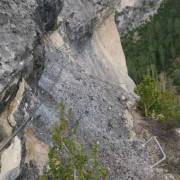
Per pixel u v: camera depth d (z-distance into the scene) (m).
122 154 17.75
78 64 22.72
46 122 15.91
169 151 19.36
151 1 91.31
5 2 13.53
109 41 29.42
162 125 21.48
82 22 24.47
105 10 28.00
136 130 20.22
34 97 14.02
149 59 82.88
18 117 12.41
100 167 14.27
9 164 11.62
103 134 18.25
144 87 22.33
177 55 85.06
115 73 27.36
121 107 21.31
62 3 19.17
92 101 19.89
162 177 17.47
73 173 12.84
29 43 12.95
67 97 18.72
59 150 13.41
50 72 19.03
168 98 22.58
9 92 11.77
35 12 14.77
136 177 16.89
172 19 90.25
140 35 88.44
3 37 12.48
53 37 21.45
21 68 12.29
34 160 13.78
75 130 15.62
